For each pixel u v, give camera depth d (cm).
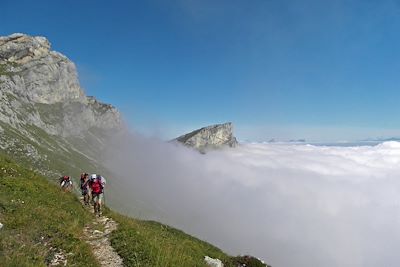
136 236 1914
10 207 1819
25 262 1326
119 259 1667
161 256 1736
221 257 2525
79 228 1941
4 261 1282
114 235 1898
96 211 2488
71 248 1617
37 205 2012
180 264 1780
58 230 1744
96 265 1546
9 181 2208
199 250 2455
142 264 1633
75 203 2464
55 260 1494
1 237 1462
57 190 2573
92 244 1798
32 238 1592
